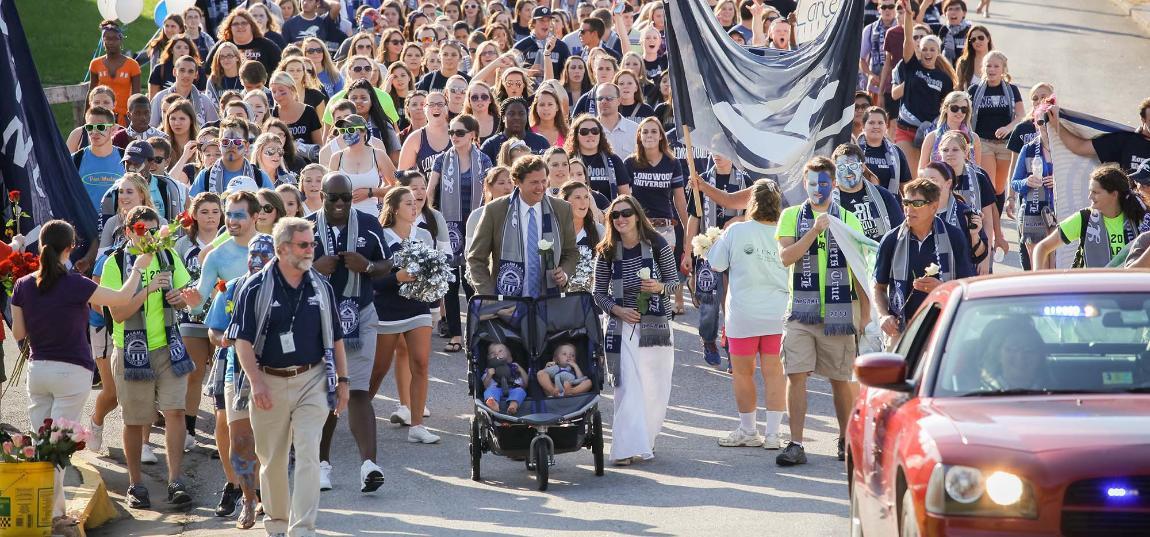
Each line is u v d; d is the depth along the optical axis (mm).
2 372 27562
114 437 31453
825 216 27172
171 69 50281
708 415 32344
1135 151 34000
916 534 15484
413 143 39406
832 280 27562
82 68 77375
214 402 25719
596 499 25594
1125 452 14898
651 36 52562
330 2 63875
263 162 35094
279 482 23359
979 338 17703
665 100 47031
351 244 27234
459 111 43562
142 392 26688
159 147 37000
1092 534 14734
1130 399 16359
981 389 17047
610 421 32219
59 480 24172
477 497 25969
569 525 23766
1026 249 37906
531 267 28906
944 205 30188
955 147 34750
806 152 35875
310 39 49281
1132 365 17016
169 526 25547
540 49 56094
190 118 40062
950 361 17531
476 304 27562
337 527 24125
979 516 15008
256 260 25516
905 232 26141
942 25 59906
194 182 35000
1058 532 14773
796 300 27703
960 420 16078
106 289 26141
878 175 36688
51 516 23359
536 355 27578
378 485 26266
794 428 27797
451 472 27938
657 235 28281
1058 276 18812
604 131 38875
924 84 48281
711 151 35719
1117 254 27219
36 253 27984
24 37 29062
